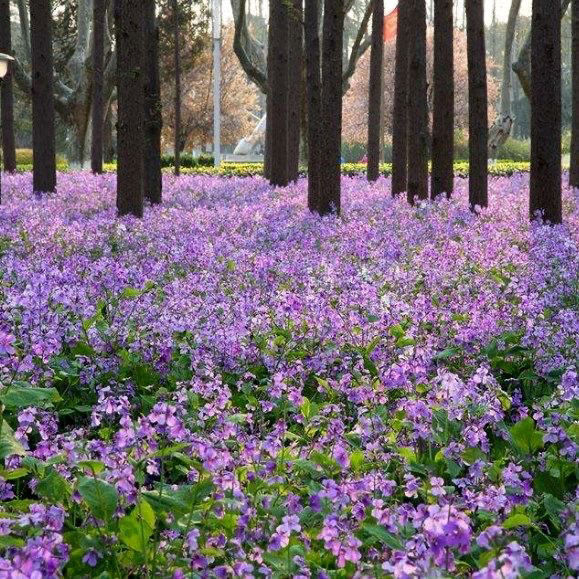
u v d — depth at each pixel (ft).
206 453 13.51
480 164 67.67
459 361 24.82
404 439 18.02
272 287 32.73
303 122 127.13
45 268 30.55
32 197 72.23
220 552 13.03
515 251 39.40
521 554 10.62
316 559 13.25
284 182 92.94
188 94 233.35
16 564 10.66
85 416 21.76
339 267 35.32
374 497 14.62
